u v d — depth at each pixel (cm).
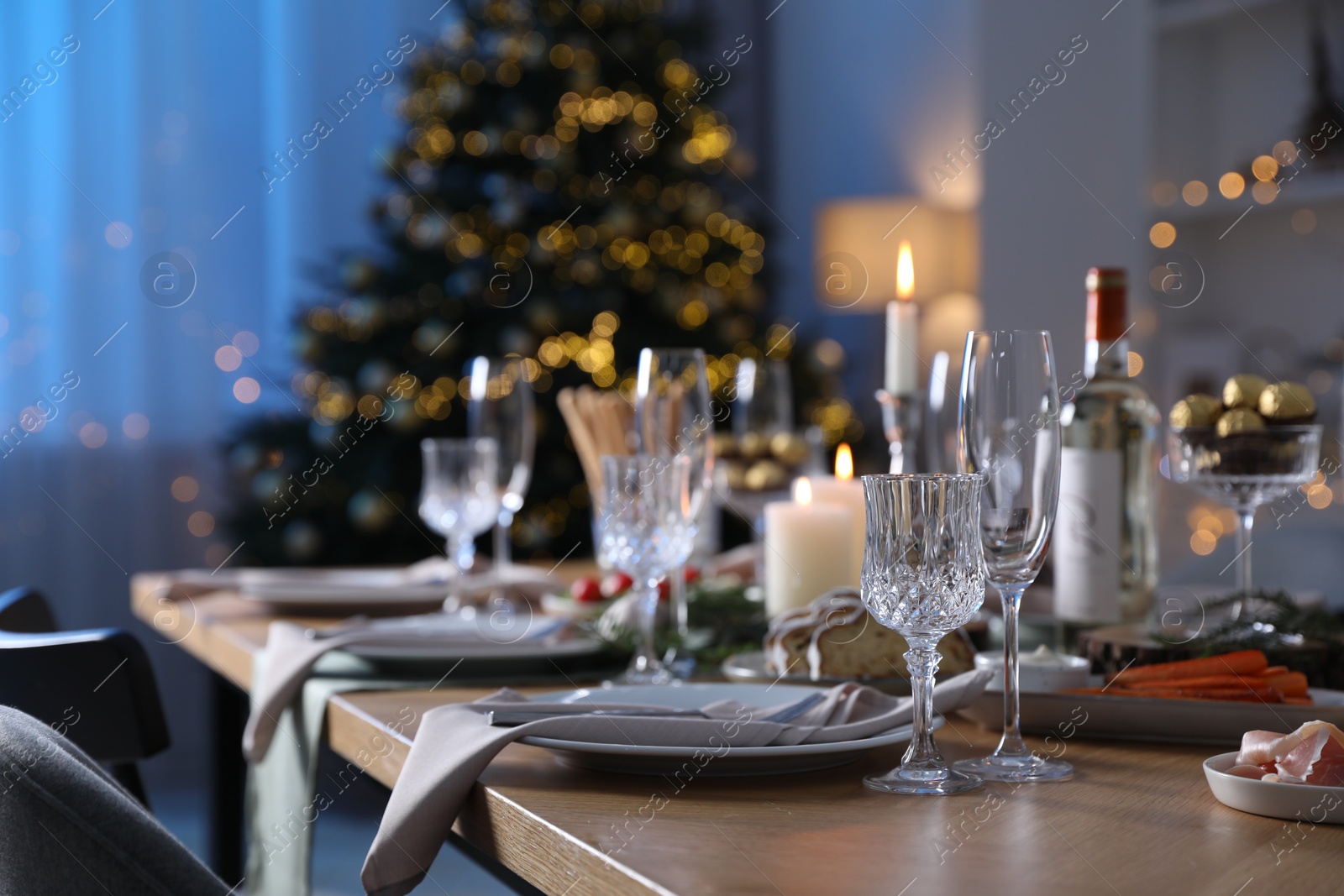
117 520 348
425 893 234
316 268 346
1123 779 73
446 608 151
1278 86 304
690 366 117
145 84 350
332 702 97
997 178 355
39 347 339
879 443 425
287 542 324
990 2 355
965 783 71
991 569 75
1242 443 98
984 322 358
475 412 153
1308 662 89
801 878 54
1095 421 103
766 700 83
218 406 358
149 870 69
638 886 55
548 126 347
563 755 76
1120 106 320
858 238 394
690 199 361
